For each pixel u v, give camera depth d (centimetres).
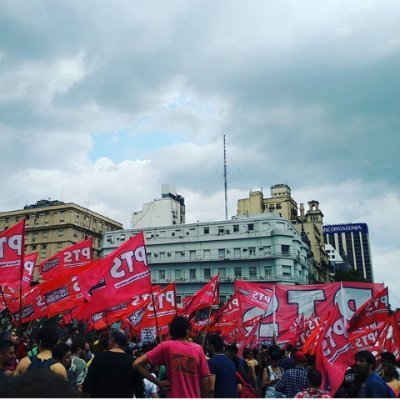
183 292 7212
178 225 7600
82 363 728
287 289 1448
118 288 906
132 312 1392
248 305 1509
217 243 7238
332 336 737
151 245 7656
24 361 511
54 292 1289
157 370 918
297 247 7069
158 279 7438
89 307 903
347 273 7931
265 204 9906
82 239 8306
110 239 7975
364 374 612
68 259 1538
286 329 1399
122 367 532
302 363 788
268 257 6794
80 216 8381
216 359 626
